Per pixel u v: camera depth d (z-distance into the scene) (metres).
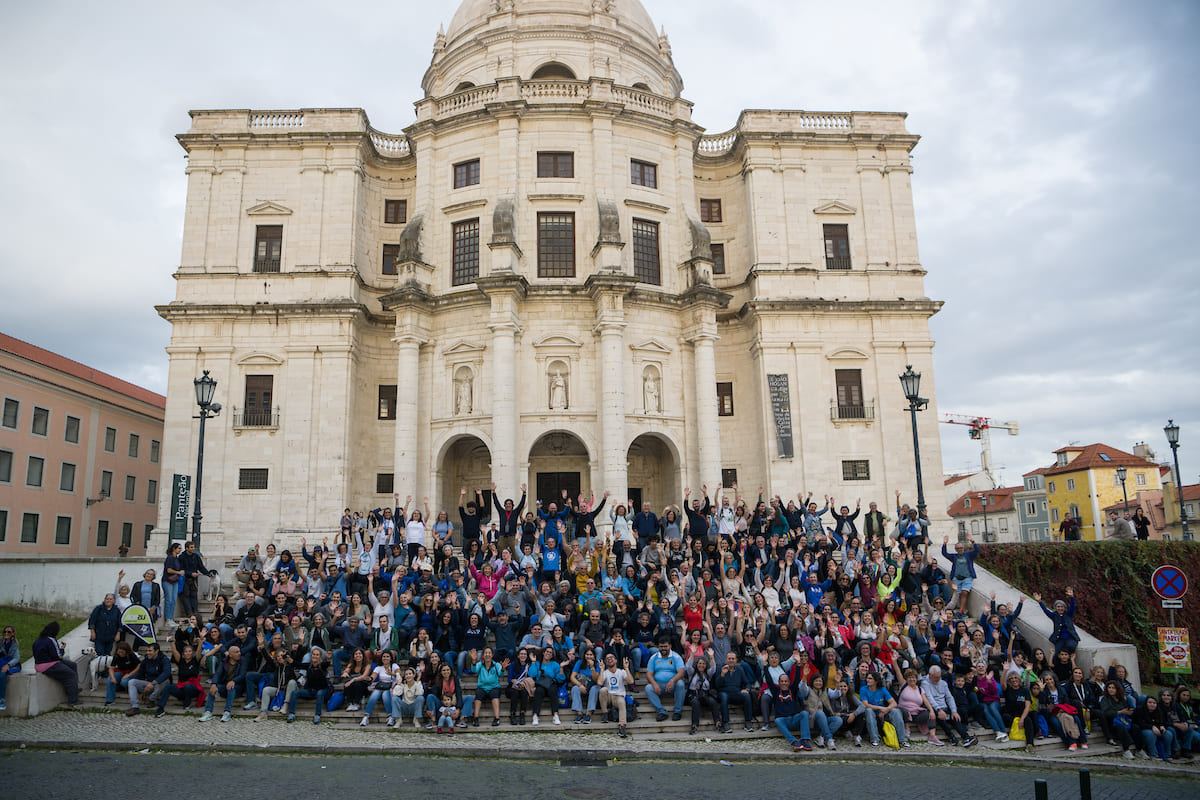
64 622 24.47
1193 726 17.58
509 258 34.22
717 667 17.98
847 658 18.73
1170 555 27.00
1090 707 18.27
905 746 16.66
